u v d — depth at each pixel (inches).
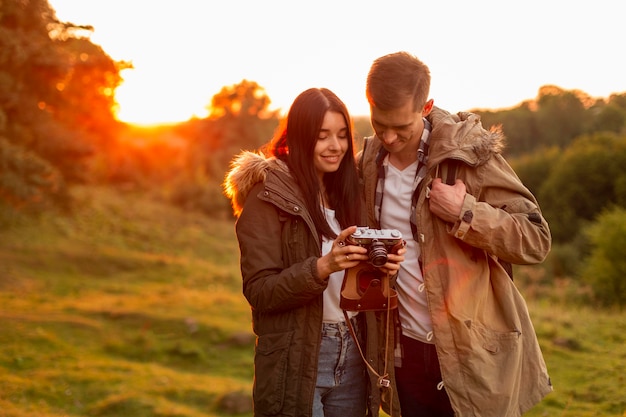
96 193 1384.1
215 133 2253.9
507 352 101.3
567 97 1552.7
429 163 101.9
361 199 109.5
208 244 1152.2
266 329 102.0
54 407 240.2
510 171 102.7
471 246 102.6
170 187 1717.5
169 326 389.4
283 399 99.4
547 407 196.7
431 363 108.1
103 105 919.7
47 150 796.6
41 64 724.0
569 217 1234.6
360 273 99.0
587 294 627.8
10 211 779.4
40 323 374.0
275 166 102.1
